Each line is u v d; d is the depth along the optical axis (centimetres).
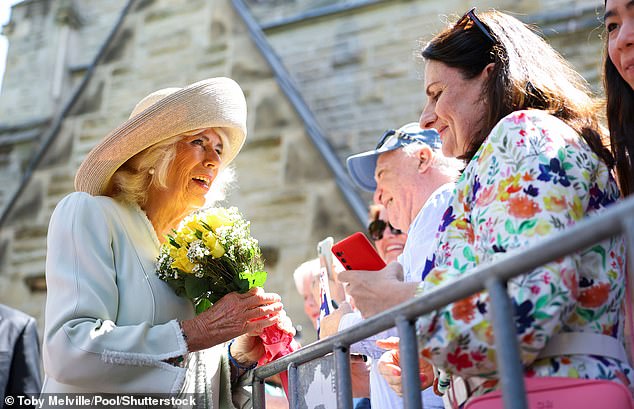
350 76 836
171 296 223
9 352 365
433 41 197
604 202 156
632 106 199
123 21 937
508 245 140
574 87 184
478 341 137
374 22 848
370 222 350
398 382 207
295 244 756
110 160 233
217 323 212
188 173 241
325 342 179
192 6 915
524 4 768
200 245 221
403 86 813
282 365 212
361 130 809
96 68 925
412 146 277
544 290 133
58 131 905
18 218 870
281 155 800
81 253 213
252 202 786
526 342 134
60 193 873
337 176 777
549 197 142
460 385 158
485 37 188
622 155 197
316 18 870
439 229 165
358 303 169
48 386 215
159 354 205
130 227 229
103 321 207
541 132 151
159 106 236
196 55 889
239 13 891
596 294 145
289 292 736
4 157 914
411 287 163
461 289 129
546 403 137
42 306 823
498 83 179
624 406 134
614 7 198
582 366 140
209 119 242
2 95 953
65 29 970
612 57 199
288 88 839
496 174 150
